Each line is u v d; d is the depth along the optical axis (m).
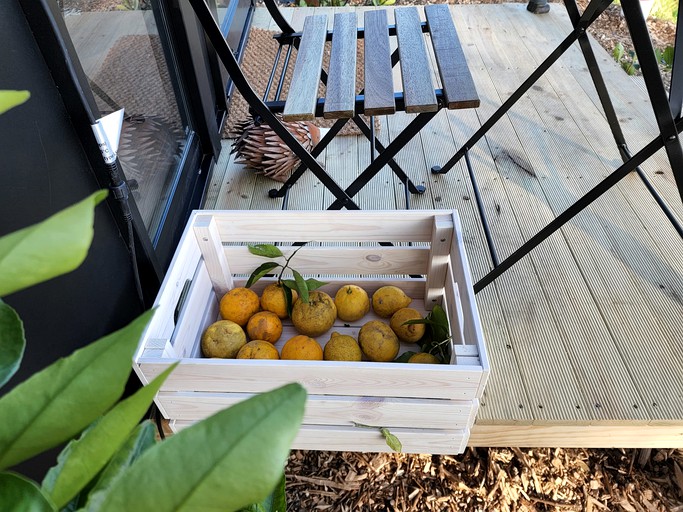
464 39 2.63
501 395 1.16
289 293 1.13
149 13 1.38
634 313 1.33
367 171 1.27
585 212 1.65
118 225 1.13
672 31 2.98
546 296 1.39
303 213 1.12
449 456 1.20
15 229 0.79
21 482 0.29
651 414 1.11
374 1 3.20
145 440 0.39
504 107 1.61
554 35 2.64
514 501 1.14
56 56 0.87
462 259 1.01
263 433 0.25
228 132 2.02
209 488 0.25
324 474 1.18
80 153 0.99
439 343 1.03
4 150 0.77
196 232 1.11
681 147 1.01
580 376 1.19
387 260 1.22
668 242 1.54
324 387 0.90
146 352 0.88
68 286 0.93
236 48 2.34
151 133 1.41
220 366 0.86
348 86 1.18
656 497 1.15
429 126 2.05
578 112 2.10
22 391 0.28
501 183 1.78
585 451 1.23
